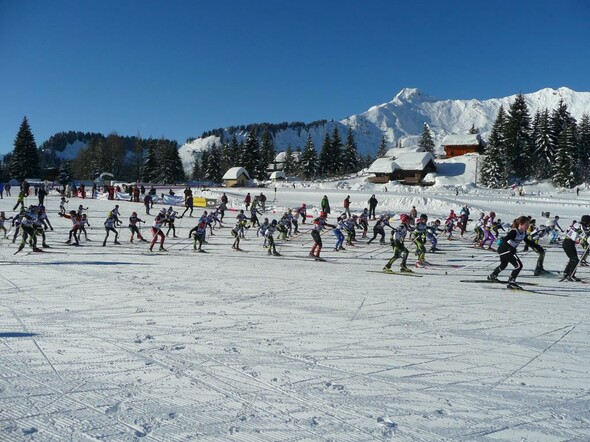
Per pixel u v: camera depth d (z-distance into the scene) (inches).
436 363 221.9
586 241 592.4
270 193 2047.2
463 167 2984.7
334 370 209.5
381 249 757.9
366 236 914.1
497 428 157.0
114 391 179.8
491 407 173.8
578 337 270.7
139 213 1285.7
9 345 234.2
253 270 528.1
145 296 367.9
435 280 477.7
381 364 218.8
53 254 631.2
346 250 743.7
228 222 1133.1
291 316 310.7
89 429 149.1
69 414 159.2
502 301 373.1
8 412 159.5
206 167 3848.4
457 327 289.4
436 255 701.3
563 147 2583.7
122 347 235.1
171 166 3351.4
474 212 1341.0
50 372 198.1
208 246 775.1
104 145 4008.4
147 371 202.2
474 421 161.8
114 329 269.0
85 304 334.6
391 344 251.1
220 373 202.1
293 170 4247.0
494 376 206.2
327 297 378.0
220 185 3339.1
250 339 254.8
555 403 178.5
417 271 547.5
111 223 757.9
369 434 150.6
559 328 290.5
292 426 154.9
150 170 3491.6
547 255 702.5
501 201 1663.4
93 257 611.2
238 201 1603.1
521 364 223.0
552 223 845.8
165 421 156.1
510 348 247.9
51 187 2124.8
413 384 194.7
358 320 303.6
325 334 268.4
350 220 785.6
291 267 560.1
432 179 2810.0
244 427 153.3
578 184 2541.8
